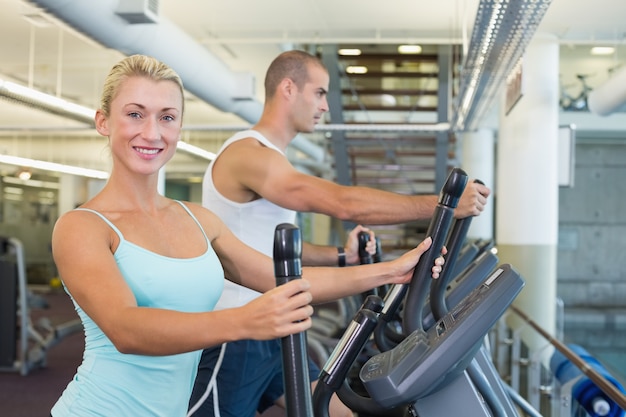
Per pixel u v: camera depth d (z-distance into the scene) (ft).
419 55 24.93
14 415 15.72
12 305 20.54
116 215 4.25
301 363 3.14
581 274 46.65
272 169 6.58
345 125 24.56
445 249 4.90
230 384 6.86
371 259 7.04
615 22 21.48
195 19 22.67
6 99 18.89
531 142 22.48
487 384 4.53
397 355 4.01
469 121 22.43
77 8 12.81
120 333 3.62
